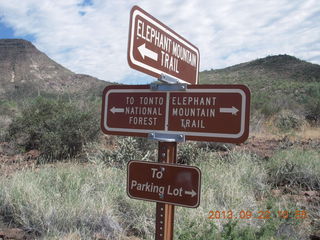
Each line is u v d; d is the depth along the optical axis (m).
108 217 4.62
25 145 10.47
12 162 8.41
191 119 2.69
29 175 5.98
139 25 2.67
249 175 6.71
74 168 6.88
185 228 4.22
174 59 3.09
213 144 9.67
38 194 5.09
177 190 2.67
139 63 2.66
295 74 72.88
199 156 8.33
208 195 5.32
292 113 16.19
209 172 6.54
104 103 3.04
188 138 2.69
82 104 11.64
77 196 5.13
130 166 2.85
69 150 9.45
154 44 2.82
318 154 8.42
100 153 8.58
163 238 2.77
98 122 10.28
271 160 7.89
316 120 16.42
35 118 10.46
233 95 2.57
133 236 4.50
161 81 2.90
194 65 3.44
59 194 5.14
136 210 4.97
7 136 11.15
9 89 115.44
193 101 2.69
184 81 3.25
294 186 6.57
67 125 9.55
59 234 4.27
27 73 127.44
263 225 4.38
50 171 6.58
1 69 129.88
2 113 16.81
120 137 8.88
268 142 11.06
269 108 17.05
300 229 4.45
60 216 4.55
